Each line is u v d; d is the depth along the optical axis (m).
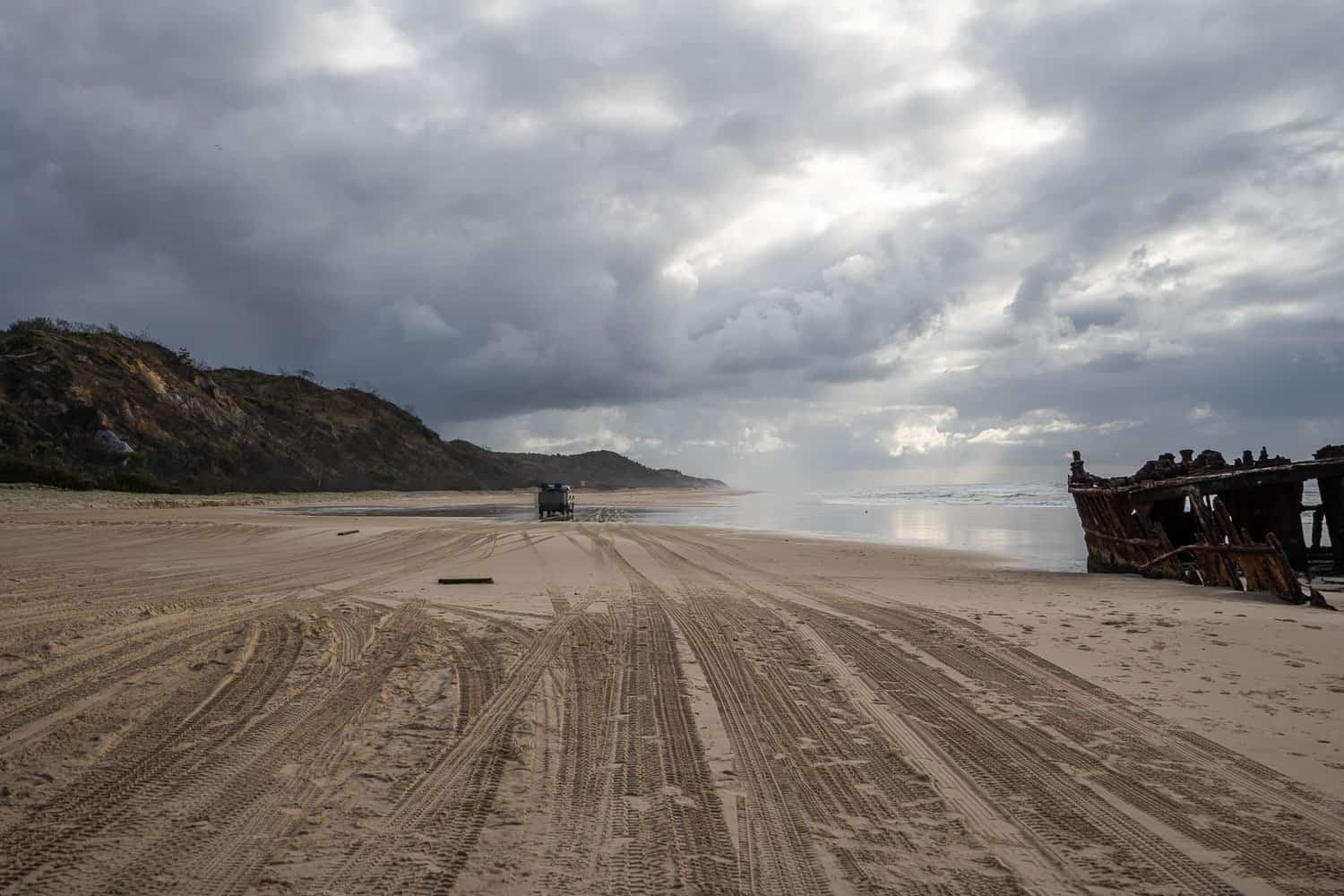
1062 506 52.34
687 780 4.37
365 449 92.50
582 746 4.91
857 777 4.43
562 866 3.34
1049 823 3.83
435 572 15.17
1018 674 6.87
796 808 3.98
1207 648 7.98
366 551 19.95
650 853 3.46
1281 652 7.78
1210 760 4.72
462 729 5.19
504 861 3.37
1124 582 14.55
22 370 55.94
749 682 6.53
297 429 86.69
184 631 8.31
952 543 24.73
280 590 12.06
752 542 24.33
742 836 3.65
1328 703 5.96
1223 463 18.56
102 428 55.75
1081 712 5.71
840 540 25.67
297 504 57.22
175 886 3.12
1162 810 3.99
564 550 20.64
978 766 4.61
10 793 4.04
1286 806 4.04
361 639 8.06
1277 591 11.84
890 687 6.39
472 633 8.55
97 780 4.25
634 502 73.12
